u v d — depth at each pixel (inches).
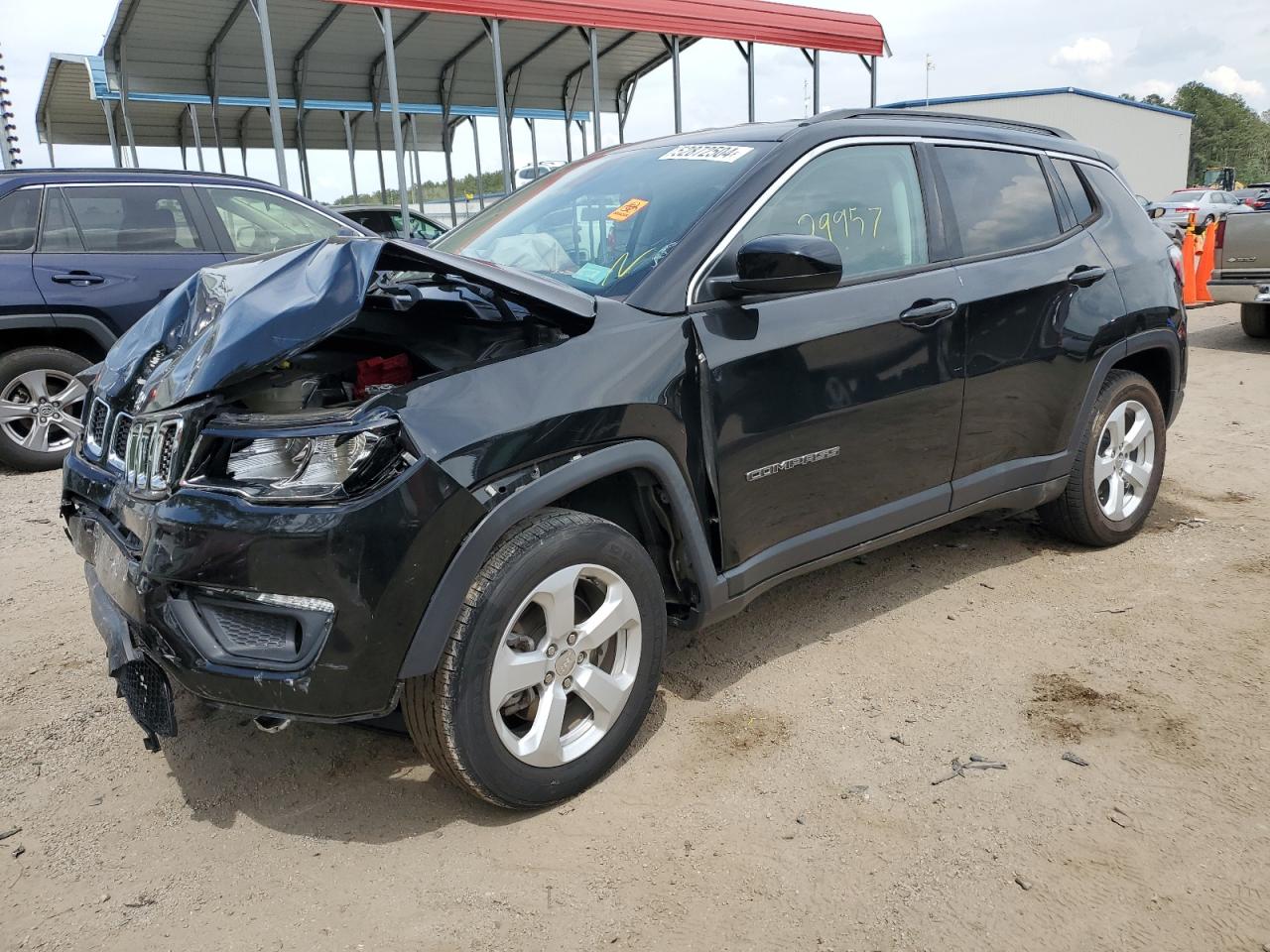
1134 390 163.2
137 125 699.4
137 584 90.6
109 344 246.4
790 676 126.0
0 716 122.2
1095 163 167.3
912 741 110.1
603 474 98.0
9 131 550.9
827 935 81.3
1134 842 91.5
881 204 130.8
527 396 93.3
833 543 124.4
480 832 96.8
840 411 120.3
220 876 91.7
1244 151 5103.3
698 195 119.2
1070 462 155.0
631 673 103.8
